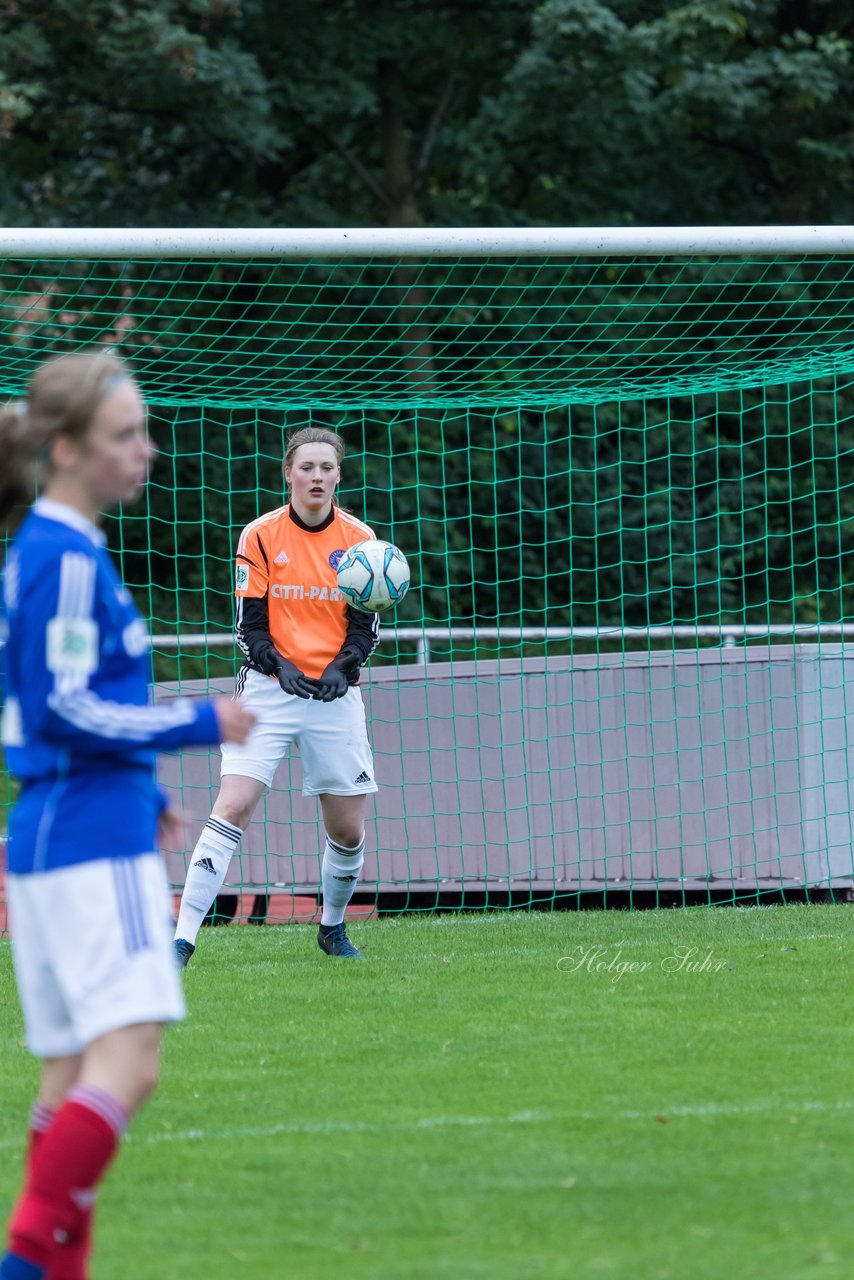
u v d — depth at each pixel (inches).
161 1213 496.1
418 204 2817.4
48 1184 388.2
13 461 407.2
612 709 1227.2
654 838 1221.1
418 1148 560.4
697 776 1218.6
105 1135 390.9
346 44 2591.0
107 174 2810.0
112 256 1086.4
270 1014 796.0
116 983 393.1
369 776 941.2
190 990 863.7
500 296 2500.0
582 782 1227.2
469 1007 802.8
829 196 2861.7
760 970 887.7
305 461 921.5
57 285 2245.3
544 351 2529.5
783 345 2591.0
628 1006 796.6
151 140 2743.6
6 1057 725.9
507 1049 708.7
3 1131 601.0
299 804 1232.2
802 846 1208.2
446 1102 622.8
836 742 1221.1
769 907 1173.1
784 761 1212.5
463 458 2529.5
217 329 2353.6
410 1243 464.4
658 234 1113.4
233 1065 690.2
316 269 2397.9
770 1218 479.8
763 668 1215.6
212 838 925.2
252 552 926.4
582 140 2610.7
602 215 2805.1
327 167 2861.7
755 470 2628.0
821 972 878.4
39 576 392.8
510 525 2586.1
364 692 1242.0
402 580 921.5
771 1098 617.6
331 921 975.0
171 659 2367.1
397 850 1239.5
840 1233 466.0
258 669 915.4
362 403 1390.3
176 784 1254.3
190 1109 618.5
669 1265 440.5
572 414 2593.5
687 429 2625.5
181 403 1393.9
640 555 2613.2
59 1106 429.4
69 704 388.5
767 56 2578.7
